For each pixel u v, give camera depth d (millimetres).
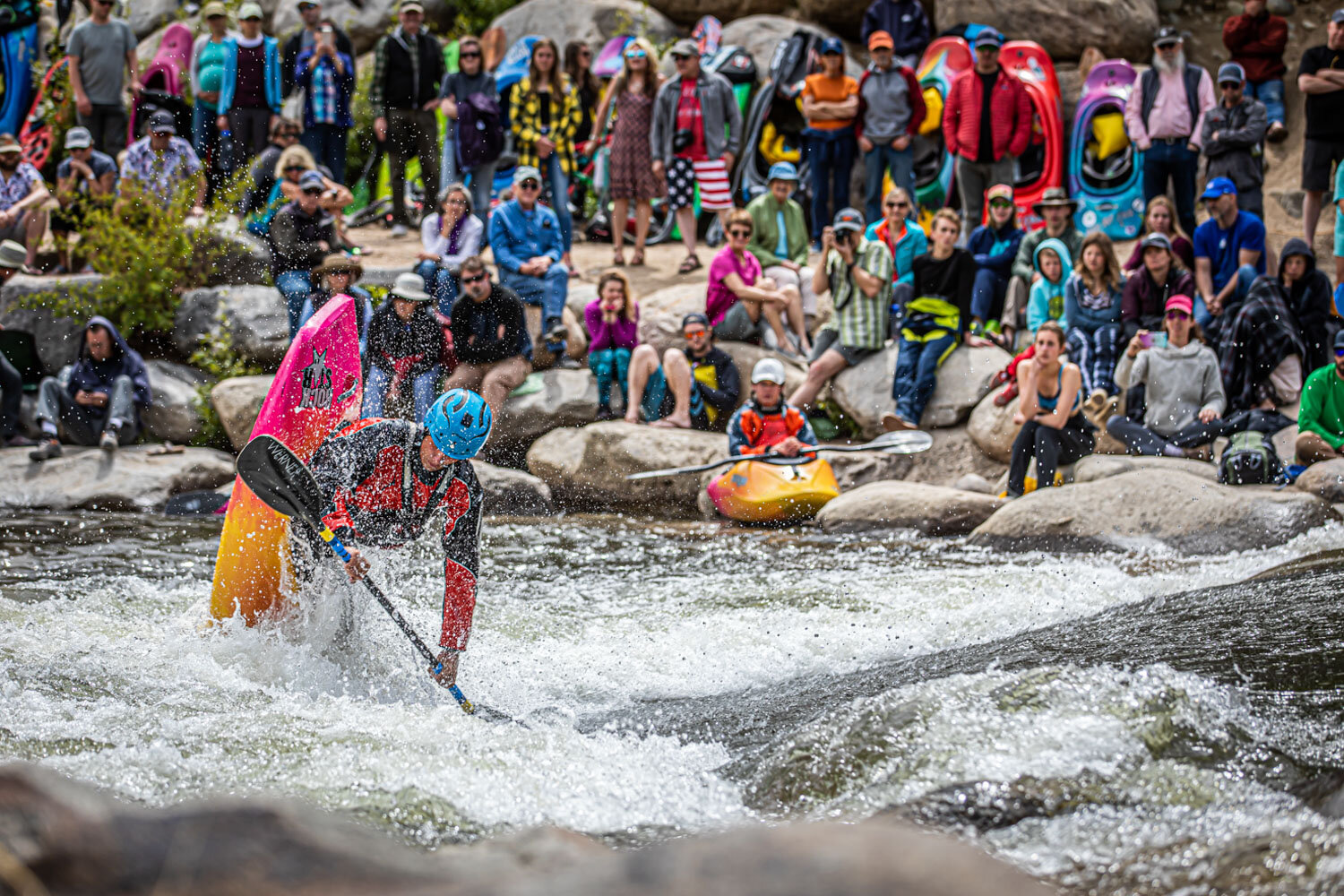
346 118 27188
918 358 21594
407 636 9633
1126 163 26094
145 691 8594
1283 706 7074
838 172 25609
